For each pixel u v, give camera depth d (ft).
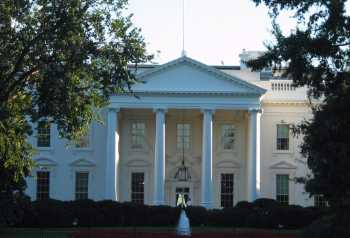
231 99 243.60
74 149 254.27
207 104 243.81
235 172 255.91
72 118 123.03
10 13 118.32
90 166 254.27
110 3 122.42
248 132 249.14
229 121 258.57
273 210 203.92
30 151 141.28
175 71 245.45
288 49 96.99
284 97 255.09
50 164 252.62
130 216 209.46
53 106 119.34
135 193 255.09
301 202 252.01
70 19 118.11
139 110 251.60
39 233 173.37
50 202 203.51
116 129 244.83
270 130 256.11
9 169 146.51
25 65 120.78
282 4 99.09
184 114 256.93
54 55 118.62
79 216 203.82
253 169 240.32
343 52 96.17
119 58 121.49
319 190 90.68
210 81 244.63
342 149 87.61
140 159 255.91
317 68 96.78
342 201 91.15
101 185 253.65
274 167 254.47
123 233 155.74
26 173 156.46
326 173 89.30
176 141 257.34
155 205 220.02
